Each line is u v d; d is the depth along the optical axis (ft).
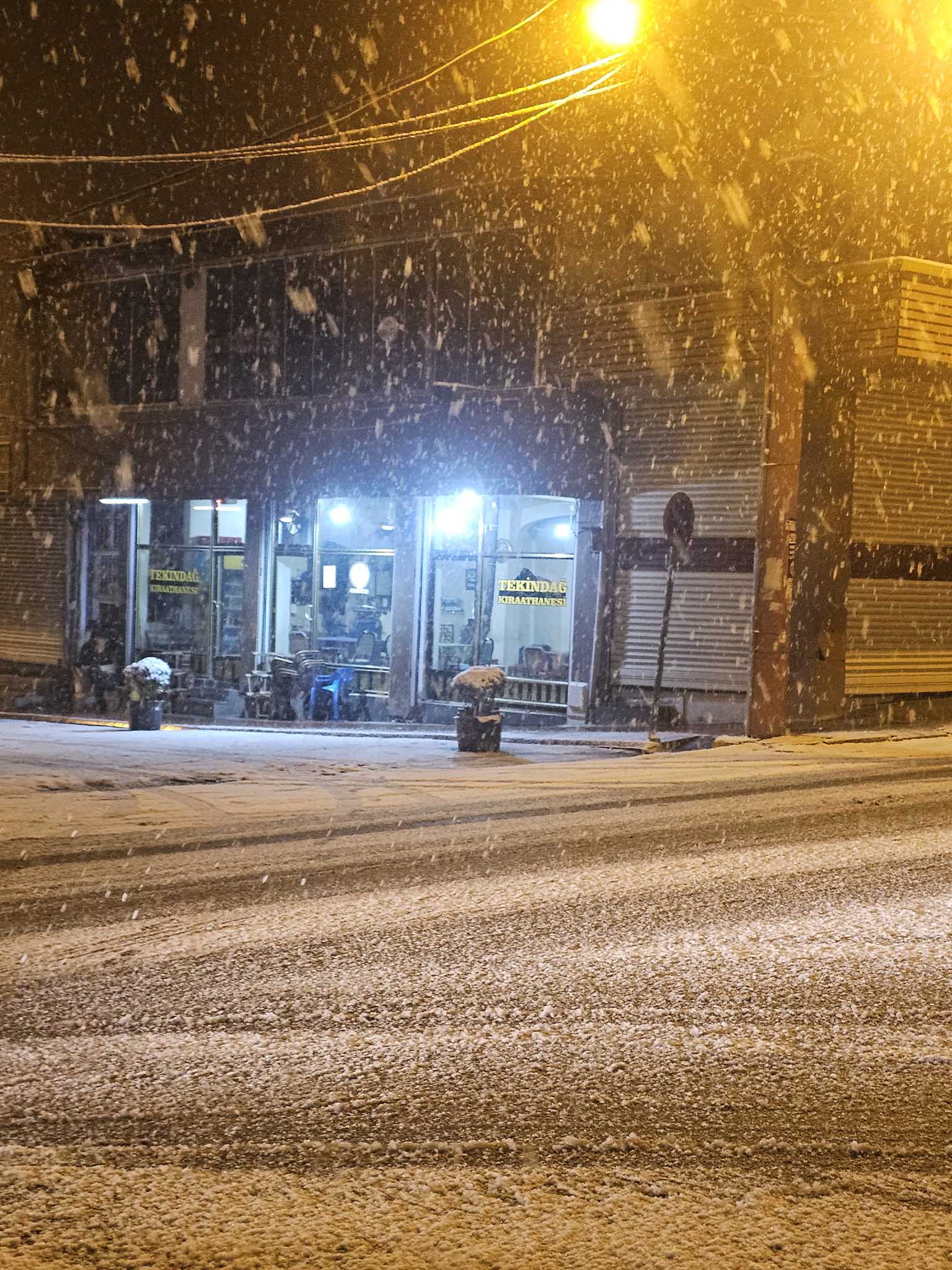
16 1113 12.34
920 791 33.96
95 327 80.74
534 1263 9.49
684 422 59.62
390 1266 9.42
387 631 71.26
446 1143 11.64
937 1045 14.26
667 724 59.47
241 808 33.22
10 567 85.35
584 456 63.00
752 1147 11.62
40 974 17.07
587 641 62.64
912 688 58.54
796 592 55.47
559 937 18.88
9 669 85.51
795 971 17.03
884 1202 10.52
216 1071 13.44
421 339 68.08
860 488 56.39
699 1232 9.97
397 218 67.87
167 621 80.79
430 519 69.51
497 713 49.70
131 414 78.95
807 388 55.01
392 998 15.98
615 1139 11.77
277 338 73.56
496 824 29.89
